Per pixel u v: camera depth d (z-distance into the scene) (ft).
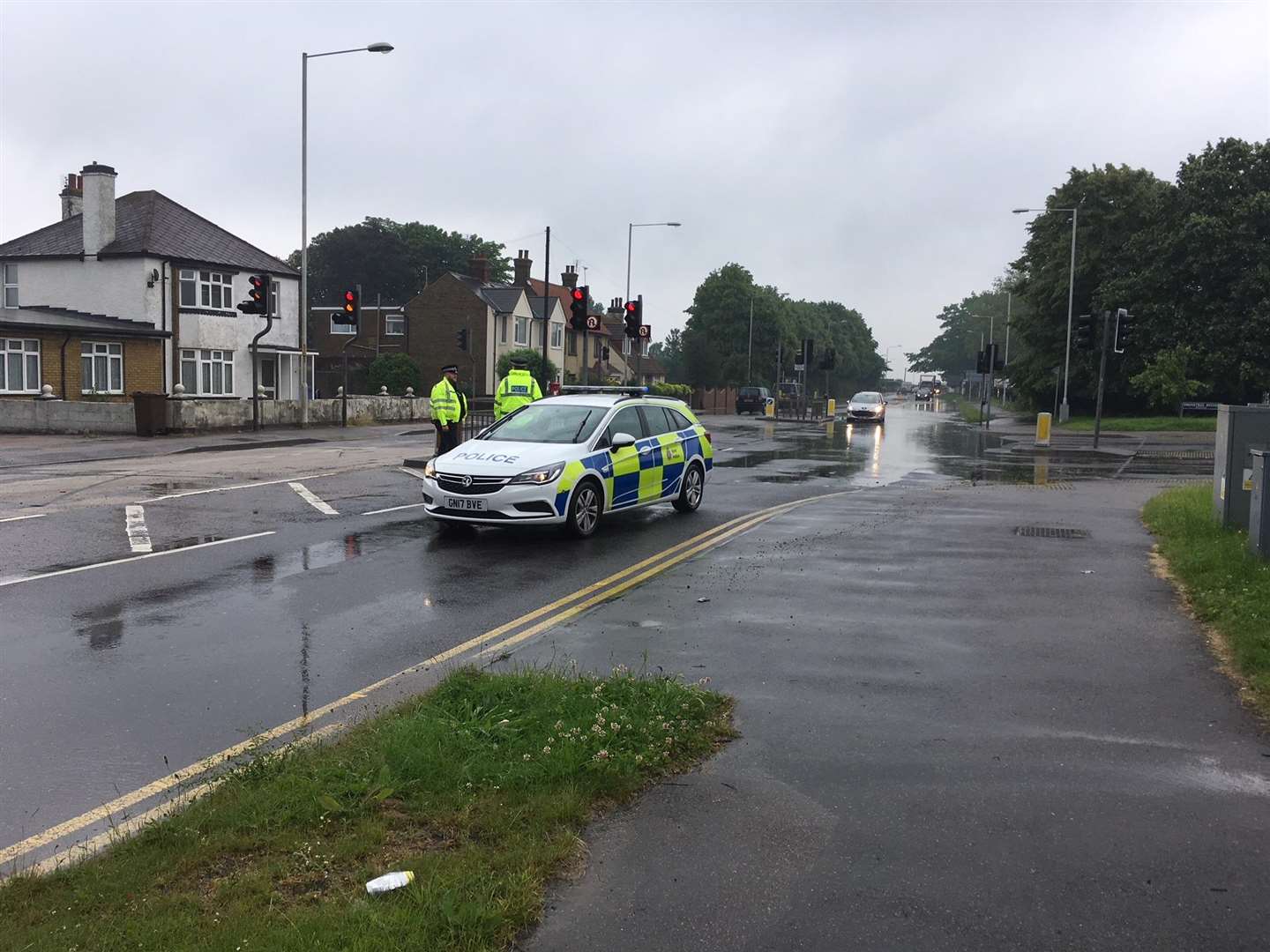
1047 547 35.14
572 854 12.60
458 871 11.76
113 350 110.11
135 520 40.50
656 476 42.55
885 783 15.03
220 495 48.16
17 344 99.35
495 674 19.20
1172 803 14.38
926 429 133.59
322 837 12.70
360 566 32.09
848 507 46.75
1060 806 14.28
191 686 19.85
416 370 174.91
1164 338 139.85
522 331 200.54
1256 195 134.41
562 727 15.98
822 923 11.19
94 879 11.58
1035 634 23.56
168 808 13.91
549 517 36.42
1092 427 130.21
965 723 17.63
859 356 472.03
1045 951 10.72
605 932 10.92
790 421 153.28
